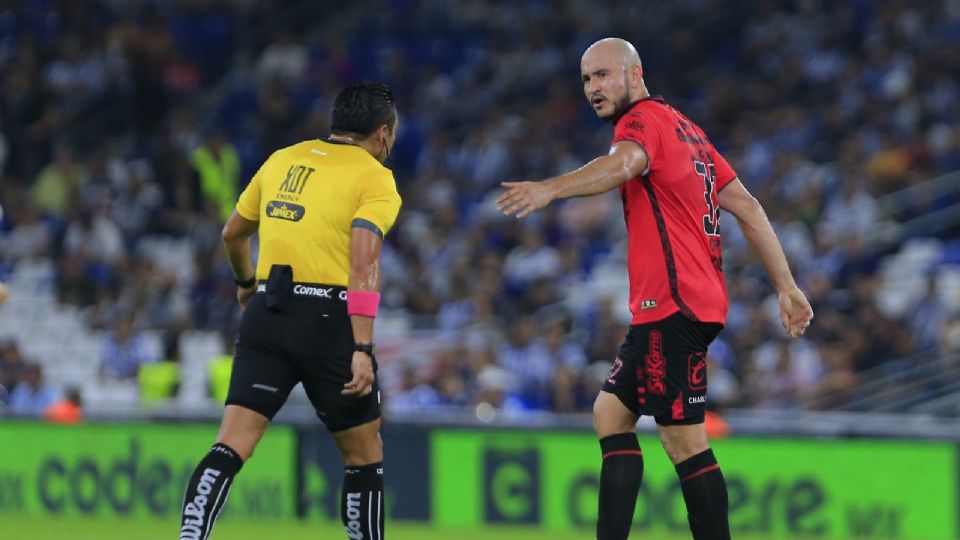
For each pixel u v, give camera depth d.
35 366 50.31
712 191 20.44
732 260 55.06
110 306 58.91
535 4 81.69
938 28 71.62
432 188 65.50
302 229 20.05
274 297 20.03
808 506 36.81
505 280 56.75
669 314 19.86
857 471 36.59
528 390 48.25
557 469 38.12
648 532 36.97
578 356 49.00
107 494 40.47
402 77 76.69
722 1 80.75
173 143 68.88
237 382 20.30
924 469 36.19
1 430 41.72
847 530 36.56
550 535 36.56
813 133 65.56
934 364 48.50
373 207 19.80
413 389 47.00
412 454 39.34
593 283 57.78
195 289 58.56
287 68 78.38
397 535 36.12
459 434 39.00
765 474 37.06
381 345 53.22
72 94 74.62
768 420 40.22
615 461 20.22
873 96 66.94
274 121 72.06
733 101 70.44
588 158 67.88
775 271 21.33
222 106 73.62
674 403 19.95
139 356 53.38
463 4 83.25
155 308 57.72
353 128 20.59
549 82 75.88
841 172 60.12
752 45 75.06
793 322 21.27
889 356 49.69
